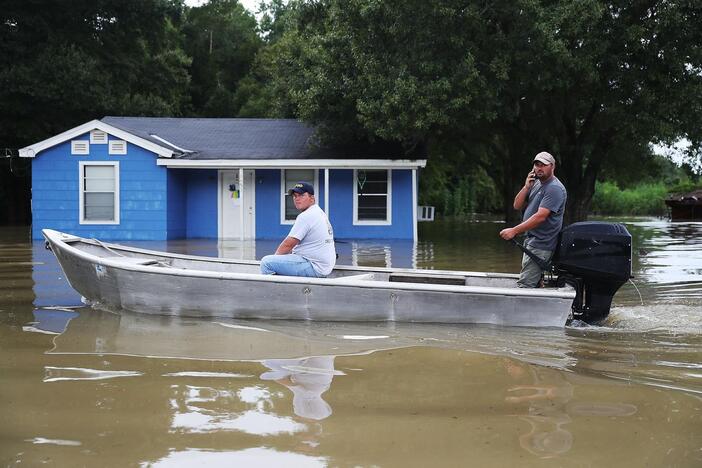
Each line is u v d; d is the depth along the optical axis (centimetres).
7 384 409
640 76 1680
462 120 1723
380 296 605
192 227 1928
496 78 1611
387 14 1630
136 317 634
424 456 304
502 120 2203
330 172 1873
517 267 1083
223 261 788
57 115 2623
